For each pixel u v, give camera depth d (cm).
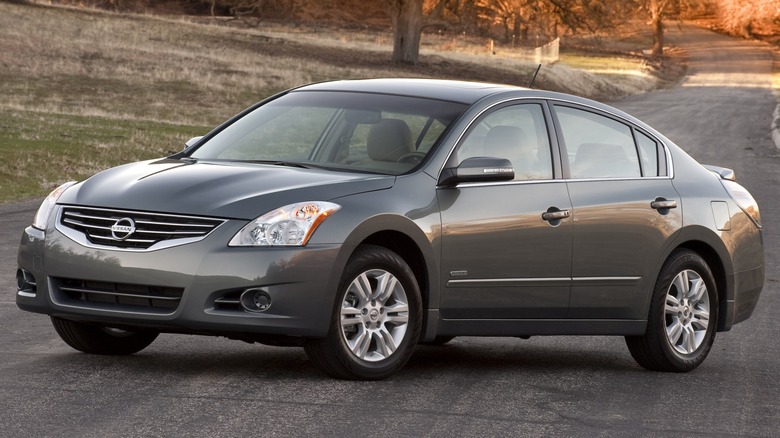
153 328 1220
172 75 8169
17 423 1030
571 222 1406
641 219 1481
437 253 1295
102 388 1186
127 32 10438
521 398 1252
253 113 1489
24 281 1291
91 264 1210
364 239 1257
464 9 11606
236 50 10525
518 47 16988
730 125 8888
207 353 1432
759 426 1186
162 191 1237
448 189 1318
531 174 1401
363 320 1251
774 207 3856
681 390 1375
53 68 7762
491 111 1402
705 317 1555
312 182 1252
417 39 11538
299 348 1494
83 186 1297
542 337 1736
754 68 18812
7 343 1471
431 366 1420
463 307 1332
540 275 1384
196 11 17375
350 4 18775
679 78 16512
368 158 1341
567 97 1492
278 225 1194
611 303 1459
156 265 1186
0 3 10725
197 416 1079
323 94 1478
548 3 11019
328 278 1203
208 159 1394
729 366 1565
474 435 1071
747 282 1639
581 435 1098
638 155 1534
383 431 1062
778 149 6950
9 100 6209
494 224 1340
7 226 2803
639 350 1509
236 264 1177
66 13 11075
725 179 1662
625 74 14612
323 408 1135
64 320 1346
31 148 4312
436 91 1436
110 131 5206
